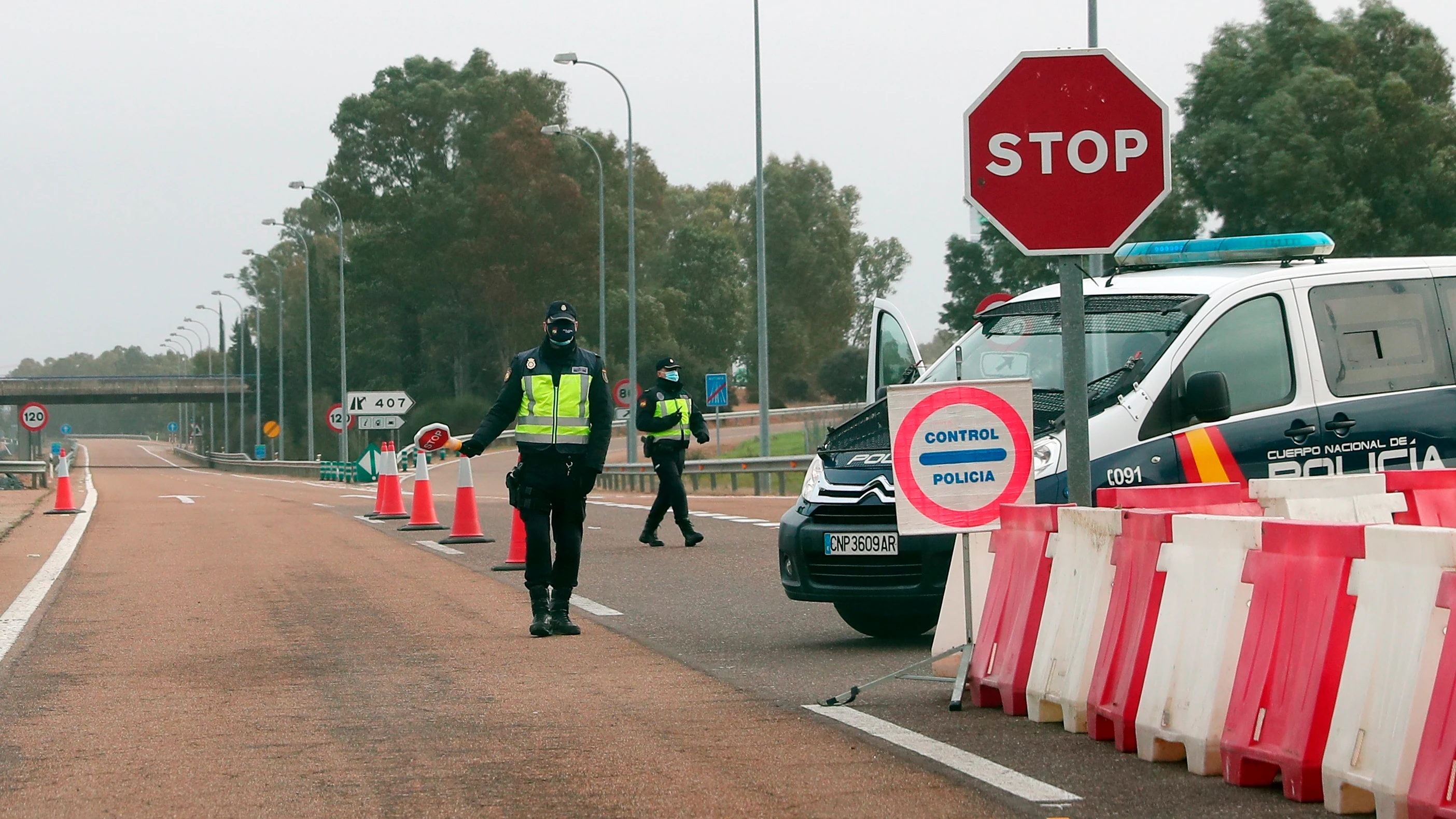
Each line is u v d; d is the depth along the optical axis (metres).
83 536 35.88
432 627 18.97
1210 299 16.48
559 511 18.39
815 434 82.56
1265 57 94.62
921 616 17.33
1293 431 16.16
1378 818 8.64
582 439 18.25
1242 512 13.20
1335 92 90.38
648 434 30.80
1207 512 13.02
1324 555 9.35
